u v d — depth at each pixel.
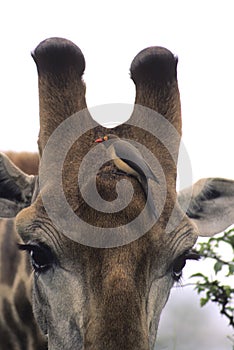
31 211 19.50
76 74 20.78
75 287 18.91
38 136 20.97
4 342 23.95
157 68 20.86
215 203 22.02
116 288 17.88
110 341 17.66
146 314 18.47
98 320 17.94
